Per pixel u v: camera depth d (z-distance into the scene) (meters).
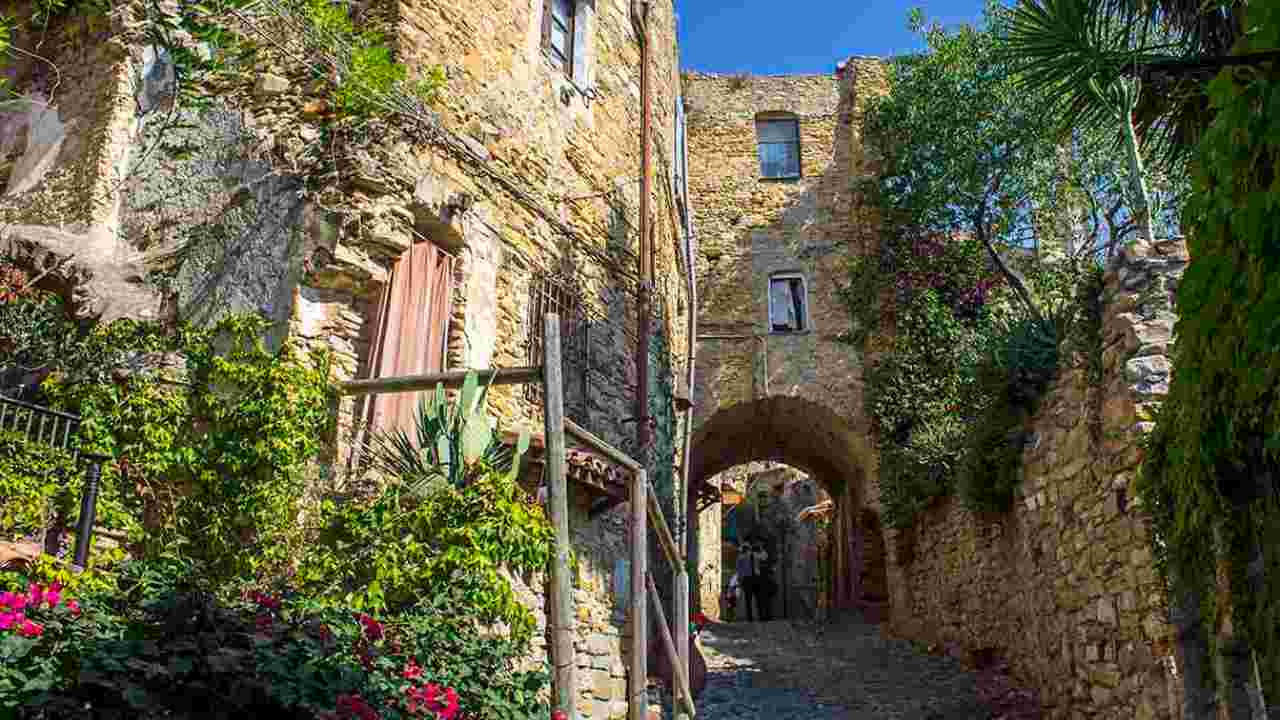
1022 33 6.90
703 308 17.47
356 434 7.18
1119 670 6.99
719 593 22.78
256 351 6.84
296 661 4.60
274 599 5.23
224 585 5.50
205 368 6.88
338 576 5.89
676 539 12.66
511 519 5.76
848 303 16.81
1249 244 2.91
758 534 26.91
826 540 22.36
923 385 15.25
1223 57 2.89
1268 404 2.97
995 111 14.95
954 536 12.45
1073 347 8.02
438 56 8.71
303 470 6.64
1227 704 4.56
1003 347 9.94
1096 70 6.66
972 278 15.99
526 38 9.99
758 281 17.61
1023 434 9.58
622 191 11.45
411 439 7.46
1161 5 6.41
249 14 8.12
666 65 13.91
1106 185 14.22
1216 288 3.13
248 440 6.46
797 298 17.58
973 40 15.30
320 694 4.50
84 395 6.80
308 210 7.57
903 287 16.14
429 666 5.42
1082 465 7.78
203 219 8.02
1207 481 3.36
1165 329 6.82
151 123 8.63
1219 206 3.06
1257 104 2.92
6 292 7.41
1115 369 7.09
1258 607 3.13
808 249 17.69
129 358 7.17
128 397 6.78
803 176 18.20
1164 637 6.15
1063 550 8.29
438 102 8.56
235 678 4.21
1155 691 6.32
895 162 16.47
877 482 15.87
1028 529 9.35
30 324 7.38
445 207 8.27
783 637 15.37
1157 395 6.66
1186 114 6.41
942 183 15.28
